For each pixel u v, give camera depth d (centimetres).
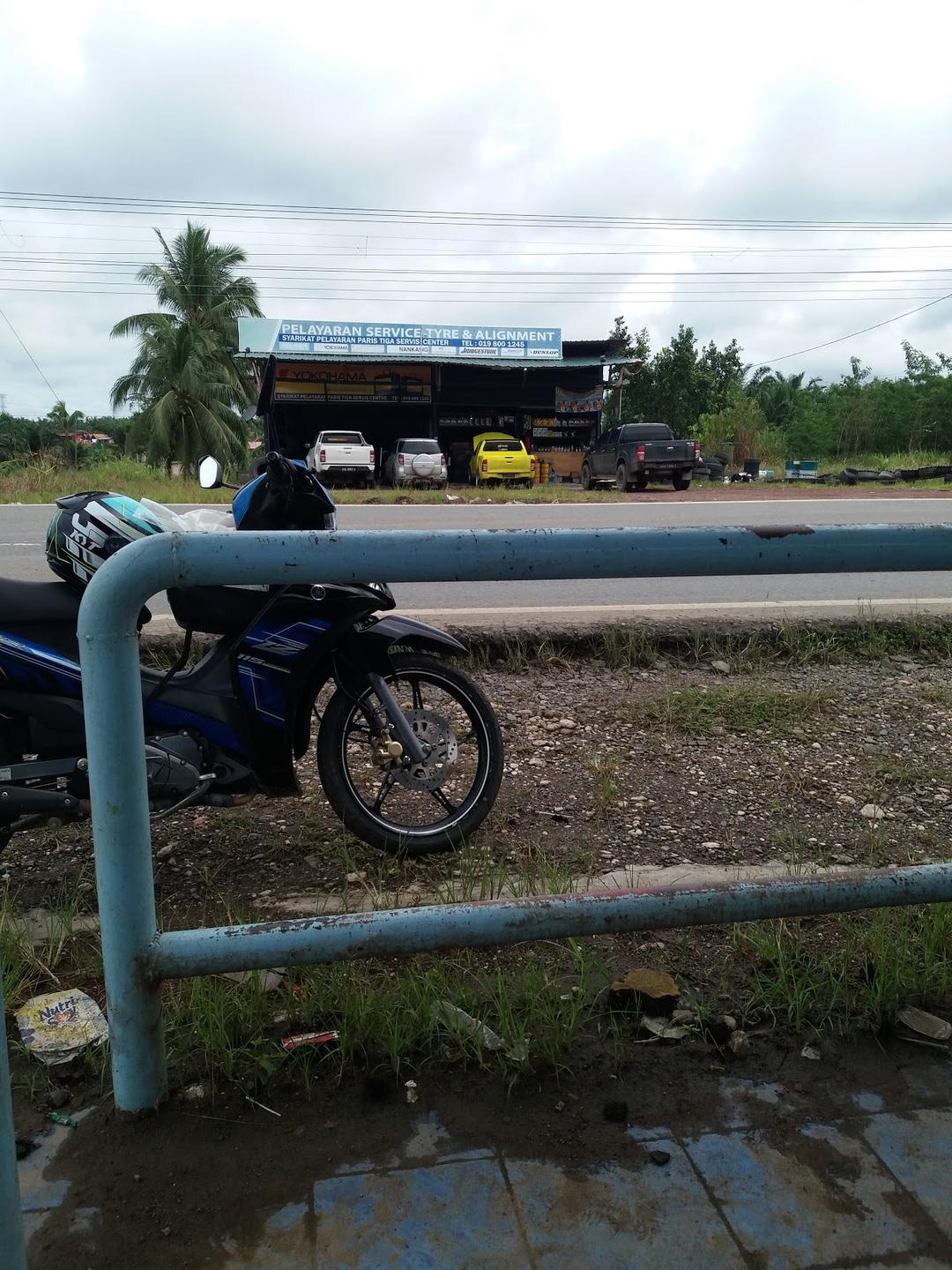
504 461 2616
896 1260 159
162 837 332
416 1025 213
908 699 476
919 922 258
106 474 2119
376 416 3312
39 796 273
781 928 260
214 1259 160
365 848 323
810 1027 222
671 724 437
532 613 641
